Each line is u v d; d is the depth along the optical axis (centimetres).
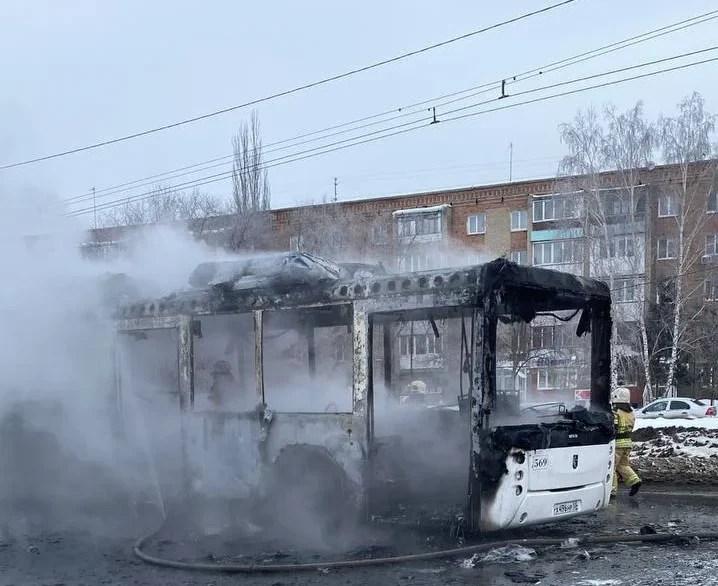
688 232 3366
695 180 3334
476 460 676
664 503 967
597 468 754
